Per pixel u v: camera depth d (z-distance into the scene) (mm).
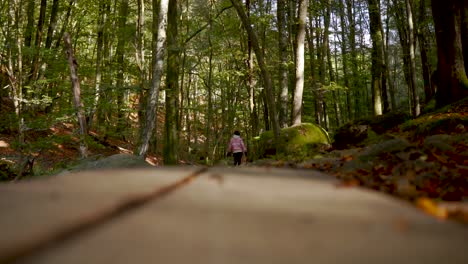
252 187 1419
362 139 14430
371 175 4246
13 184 1332
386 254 677
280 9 21266
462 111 10008
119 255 562
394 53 41344
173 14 15195
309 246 689
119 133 24859
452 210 1579
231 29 24531
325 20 27328
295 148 12836
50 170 12148
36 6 24734
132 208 883
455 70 12688
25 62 18234
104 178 1487
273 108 13086
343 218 926
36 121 10742
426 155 5289
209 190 1270
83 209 843
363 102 41781
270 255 619
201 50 25641
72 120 11828
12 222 717
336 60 37719
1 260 503
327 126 34312
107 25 25453
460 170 4445
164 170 1859
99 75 24578
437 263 649
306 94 31703
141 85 14188
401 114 14789
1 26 17016
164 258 566
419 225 922
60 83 17844
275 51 31359
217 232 733
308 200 1179
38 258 524
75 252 559
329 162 6859
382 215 999
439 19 13086
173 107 14891
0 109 16594
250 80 24188
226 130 32656
